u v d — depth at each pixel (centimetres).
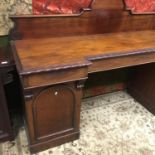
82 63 122
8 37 152
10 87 175
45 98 131
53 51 137
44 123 142
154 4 201
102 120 191
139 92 221
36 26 151
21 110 187
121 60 143
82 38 167
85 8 161
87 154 154
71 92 138
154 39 178
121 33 191
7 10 142
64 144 162
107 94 236
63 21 158
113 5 172
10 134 158
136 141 169
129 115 201
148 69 199
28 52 133
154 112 201
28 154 151
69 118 152
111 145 164
